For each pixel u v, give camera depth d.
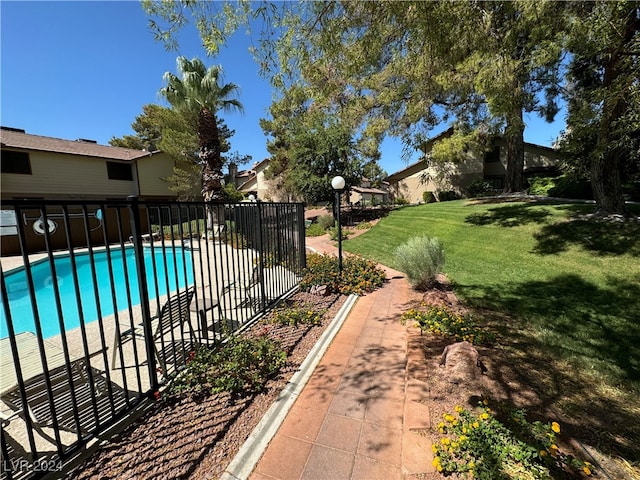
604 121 5.21
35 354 2.33
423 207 14.43
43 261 10.07
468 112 11.55
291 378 2.68
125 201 2.16
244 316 4.29
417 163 21.20
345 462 1.85
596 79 6.94
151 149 28.36
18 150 12.29
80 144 16.05
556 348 3.21
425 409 2.20
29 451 1.89
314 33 3.38
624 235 6.11
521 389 2.46
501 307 4.42
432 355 2.99
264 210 5.29
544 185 12.94
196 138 16.89
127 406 2.17
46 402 2.10
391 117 11.05
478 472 1.62
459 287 5.36
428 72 4.66
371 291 5.39
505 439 1.79
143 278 2.28
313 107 11.04
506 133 8.36
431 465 1.75
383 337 3.56
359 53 3.62
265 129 22.70
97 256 10.87
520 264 6.21
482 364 2.71
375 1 3.11
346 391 2.54
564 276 5.31
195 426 2.10
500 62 4.74
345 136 14.86
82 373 2.30
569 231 6.98
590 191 10.30
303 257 6.30
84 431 1.96
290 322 3.87
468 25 3.38
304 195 16.28
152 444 1.93
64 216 1.75
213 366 2.65
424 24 3.17
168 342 3.52
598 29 4.09
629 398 2.40
